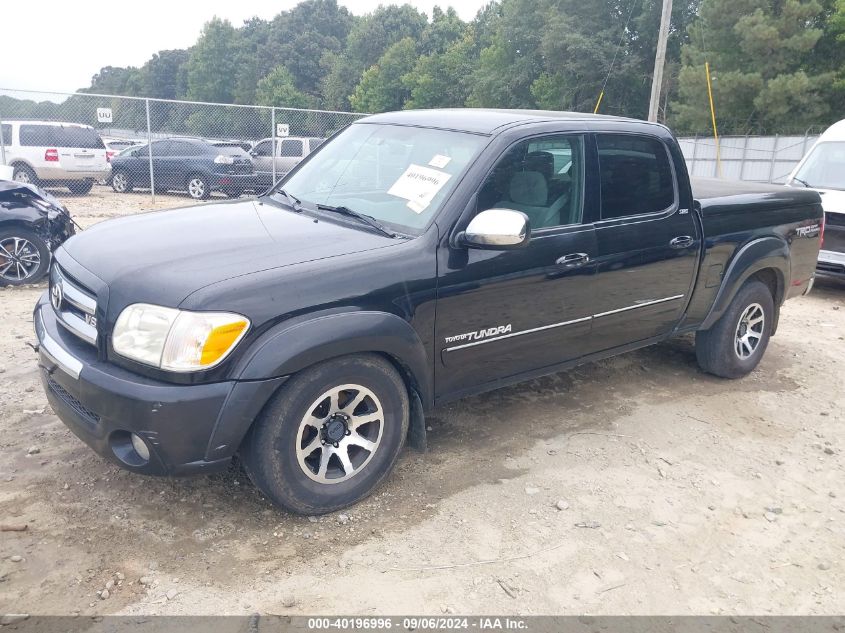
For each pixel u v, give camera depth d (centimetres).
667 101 4688
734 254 498
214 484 352
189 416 279
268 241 333
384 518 334
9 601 265
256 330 288
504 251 363
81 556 293
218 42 9825
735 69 3691
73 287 321
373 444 336
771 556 328
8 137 1662
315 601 276
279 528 321
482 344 368
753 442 445
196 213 394
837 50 3597
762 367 587
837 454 436
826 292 923
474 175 356
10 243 748
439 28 8006
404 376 350
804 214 560
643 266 433
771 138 2838
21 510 321
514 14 5288
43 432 397
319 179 423
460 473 380
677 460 414
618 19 4759
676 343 628
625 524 344
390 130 423
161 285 290
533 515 345
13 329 586
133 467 295
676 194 456
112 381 283
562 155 396
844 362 612
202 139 1853
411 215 356
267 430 299
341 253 323
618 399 497
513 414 461
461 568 302
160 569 288
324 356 302
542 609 281
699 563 319
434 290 338
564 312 400
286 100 8950
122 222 383
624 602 289
